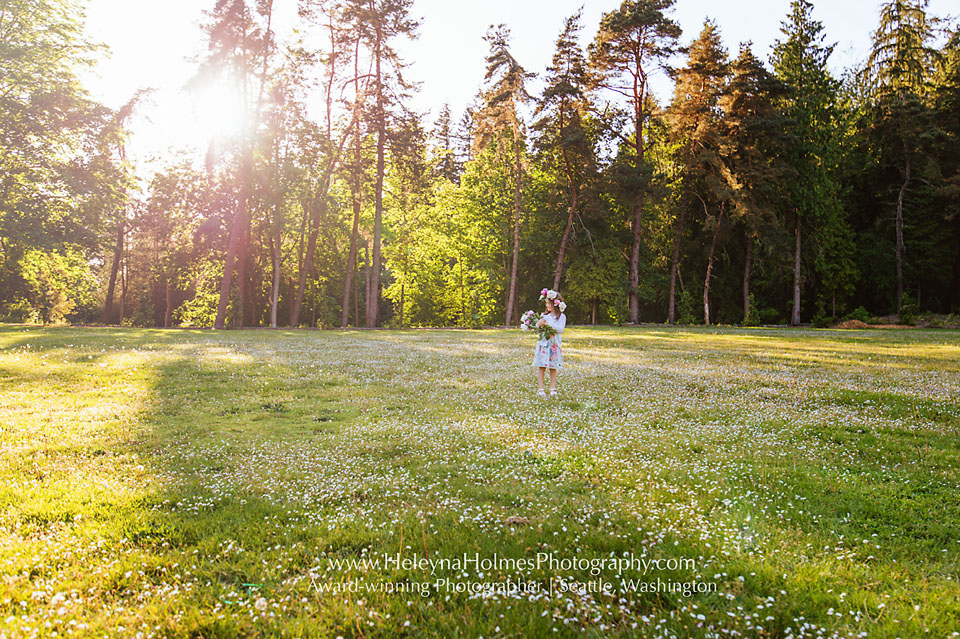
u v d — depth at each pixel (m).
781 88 39.56
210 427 8.41
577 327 36.47
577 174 42.53
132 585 3.63
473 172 49.31
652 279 46.59
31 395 10.49
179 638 3.01
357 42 37.56
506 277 48.97
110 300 41.34
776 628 3.08
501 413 9.29
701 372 13.94
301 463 6.55
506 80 38.69
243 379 12.85
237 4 32.78
